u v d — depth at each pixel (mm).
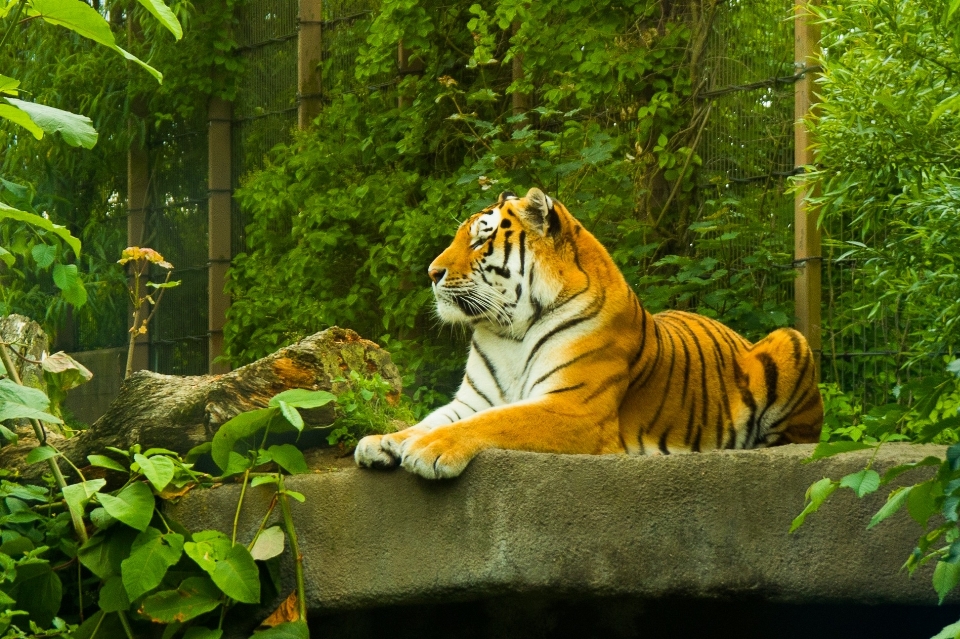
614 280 7070
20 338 9125
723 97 11617
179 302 16406
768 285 11078
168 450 6758
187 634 5938
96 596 6656
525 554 5477
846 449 4238
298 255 14453
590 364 6676
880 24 7926
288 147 15008
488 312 7027
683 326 7844
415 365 12406
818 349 10391
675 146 12070
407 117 13906
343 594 5934
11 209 5406
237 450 6824
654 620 6113
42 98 17562
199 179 16297
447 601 5695
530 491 5516
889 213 9758
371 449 5914
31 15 5035
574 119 12867
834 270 10570
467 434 5902
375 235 14438
